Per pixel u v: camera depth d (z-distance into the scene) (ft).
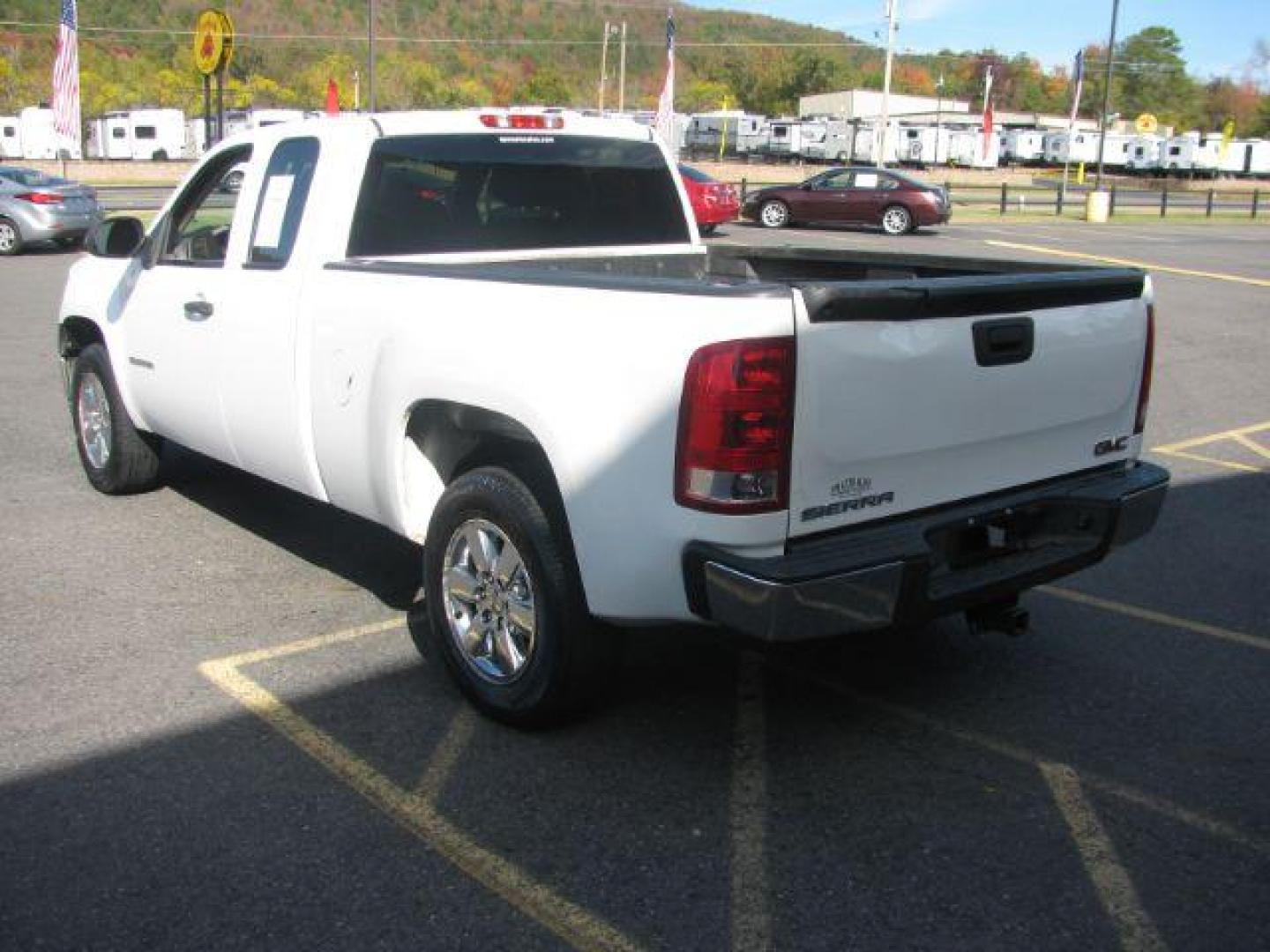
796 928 9.97
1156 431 29.60
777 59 412.57
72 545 19.25
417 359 13.33
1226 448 27.91
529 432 12.46
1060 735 13.50
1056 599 17.84
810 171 169.17
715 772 12.48
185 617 16.33
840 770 12.59
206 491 22.43
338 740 13.00
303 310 15.19
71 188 67.26
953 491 12.24
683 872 10.72
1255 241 87.86
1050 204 131.85
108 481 21.59
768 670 15.15
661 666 15.20
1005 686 14.79
